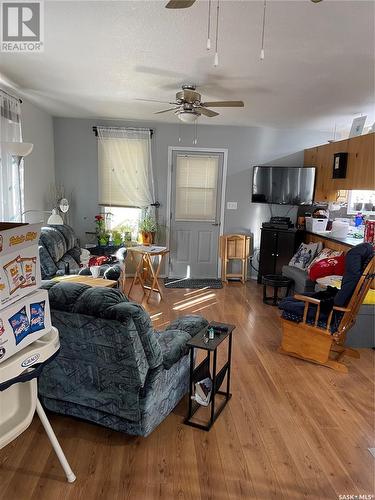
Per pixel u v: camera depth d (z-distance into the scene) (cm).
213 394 220
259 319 416
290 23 208
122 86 355
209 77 313
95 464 189
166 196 569
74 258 452
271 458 198
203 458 196
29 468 185
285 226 536
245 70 292
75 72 314
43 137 494
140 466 188
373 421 233
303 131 564
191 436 213
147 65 290
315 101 383
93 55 271
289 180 545
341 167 441
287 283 454
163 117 510
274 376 287
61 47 256
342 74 296
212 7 192
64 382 205
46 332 147
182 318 266
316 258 456
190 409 227
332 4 185
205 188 573
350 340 343
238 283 572
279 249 539
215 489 176
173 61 278
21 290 131
